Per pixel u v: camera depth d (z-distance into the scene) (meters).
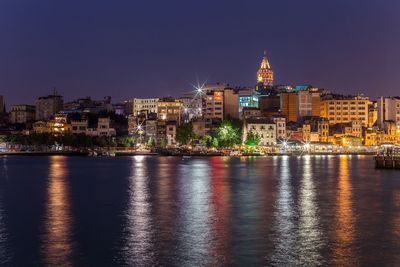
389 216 75.81
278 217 75.06
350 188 113.12
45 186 120.12
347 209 82.38
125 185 120.81
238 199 94.56
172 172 165.12
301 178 140.12
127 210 81.75
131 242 59.84
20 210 82.38
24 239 61.47
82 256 54.31
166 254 54.84
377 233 64.12
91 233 64.50
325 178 140.00
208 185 120.19
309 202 90.50
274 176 147.12
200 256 54.09
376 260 52.72
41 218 74.94
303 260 52.72
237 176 147.38
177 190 109.44
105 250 56.44
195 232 64.81
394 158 180.62
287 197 97.44
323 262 52.09
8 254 55.12
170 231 65.50
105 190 110.19
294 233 64.19
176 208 83.69
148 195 100.88
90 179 139.00
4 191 109.62
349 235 63.03
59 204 89.00
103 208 83.94
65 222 71.75
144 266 51.03
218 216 75.94
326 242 59.66
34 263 52.06
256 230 65.94
